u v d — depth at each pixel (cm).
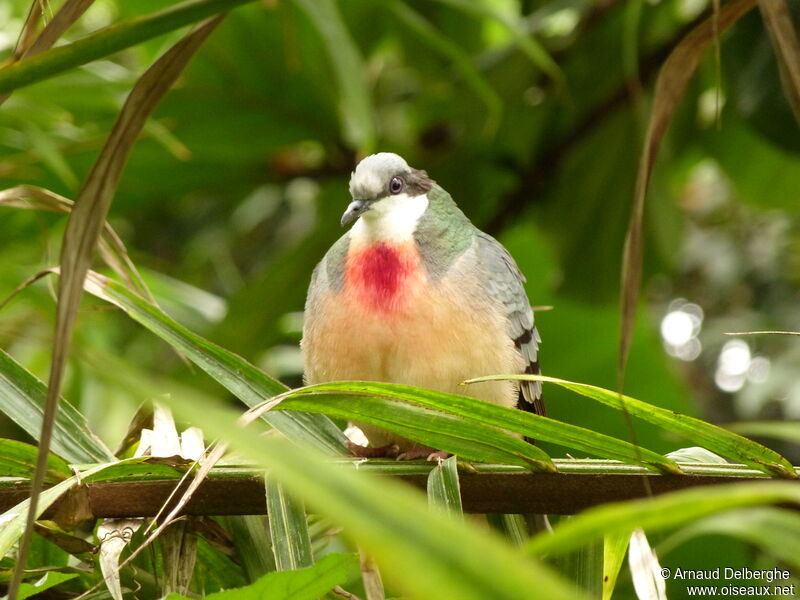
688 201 1677
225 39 1078
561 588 212
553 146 1246
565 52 1203
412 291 706
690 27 1162
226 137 1145
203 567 588
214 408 276
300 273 1159
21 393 540
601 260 1286
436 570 211
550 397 1088
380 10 1168
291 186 1455
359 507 225
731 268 1553
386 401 493
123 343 1258
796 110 490
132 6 1098
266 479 501
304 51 1080
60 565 580
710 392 1475
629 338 447
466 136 1216
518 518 605
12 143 1050
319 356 730
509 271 780
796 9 912
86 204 388
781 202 1318
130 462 501
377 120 1244
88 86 1038
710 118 1259
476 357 707
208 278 1555
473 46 1241
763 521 300
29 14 484
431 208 764
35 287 841
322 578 400
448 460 522
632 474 520
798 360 1352
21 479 523
